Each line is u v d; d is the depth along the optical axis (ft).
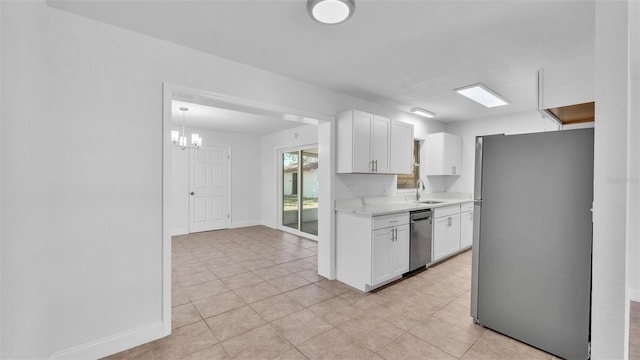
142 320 6.72
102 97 6.23
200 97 7.68
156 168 6.91
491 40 6.91
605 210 3.37
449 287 10.13
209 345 6.65
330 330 7.29
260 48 7.45
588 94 6.58
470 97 11.36
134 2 5.54
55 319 5.73
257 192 22.84
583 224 6.00
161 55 6.99
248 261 13.09
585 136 5.99
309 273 11.53
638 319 7.29
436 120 16.26
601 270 3.39
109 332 6.31
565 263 6.20
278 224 21.03
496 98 11.39
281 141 20.57
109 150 6.31
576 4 5.41
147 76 6.79
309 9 5.44
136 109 6.64
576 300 6.06
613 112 3.28
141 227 6.72
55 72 5.72
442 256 12.85
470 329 7.36
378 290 9.86
